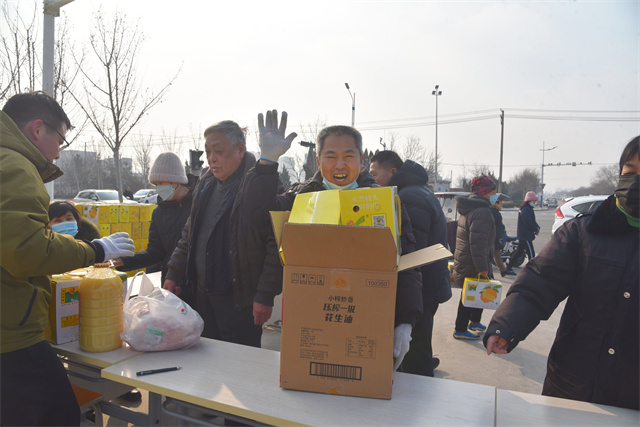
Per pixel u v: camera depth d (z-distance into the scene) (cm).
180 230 267
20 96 156
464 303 363
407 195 234
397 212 143
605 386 135
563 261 143
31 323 147
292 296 133
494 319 147
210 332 229
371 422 121
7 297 140
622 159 135
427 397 136
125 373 152
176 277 238
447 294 241
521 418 125
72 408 158
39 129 156
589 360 137
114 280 176
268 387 141
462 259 391
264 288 189
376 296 128
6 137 140
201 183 243
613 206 134
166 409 157
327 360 133
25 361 144
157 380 147
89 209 469
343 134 175
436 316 475
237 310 215
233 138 219
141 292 192
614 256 133
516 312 145
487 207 374
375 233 120
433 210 232
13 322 141
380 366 130
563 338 144
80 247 151
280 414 124
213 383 145
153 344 171
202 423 148
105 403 197
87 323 172
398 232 141
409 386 143
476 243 368
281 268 192
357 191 140
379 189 138
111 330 175
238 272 206
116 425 227
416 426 119
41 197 139
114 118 699
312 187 185
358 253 125
